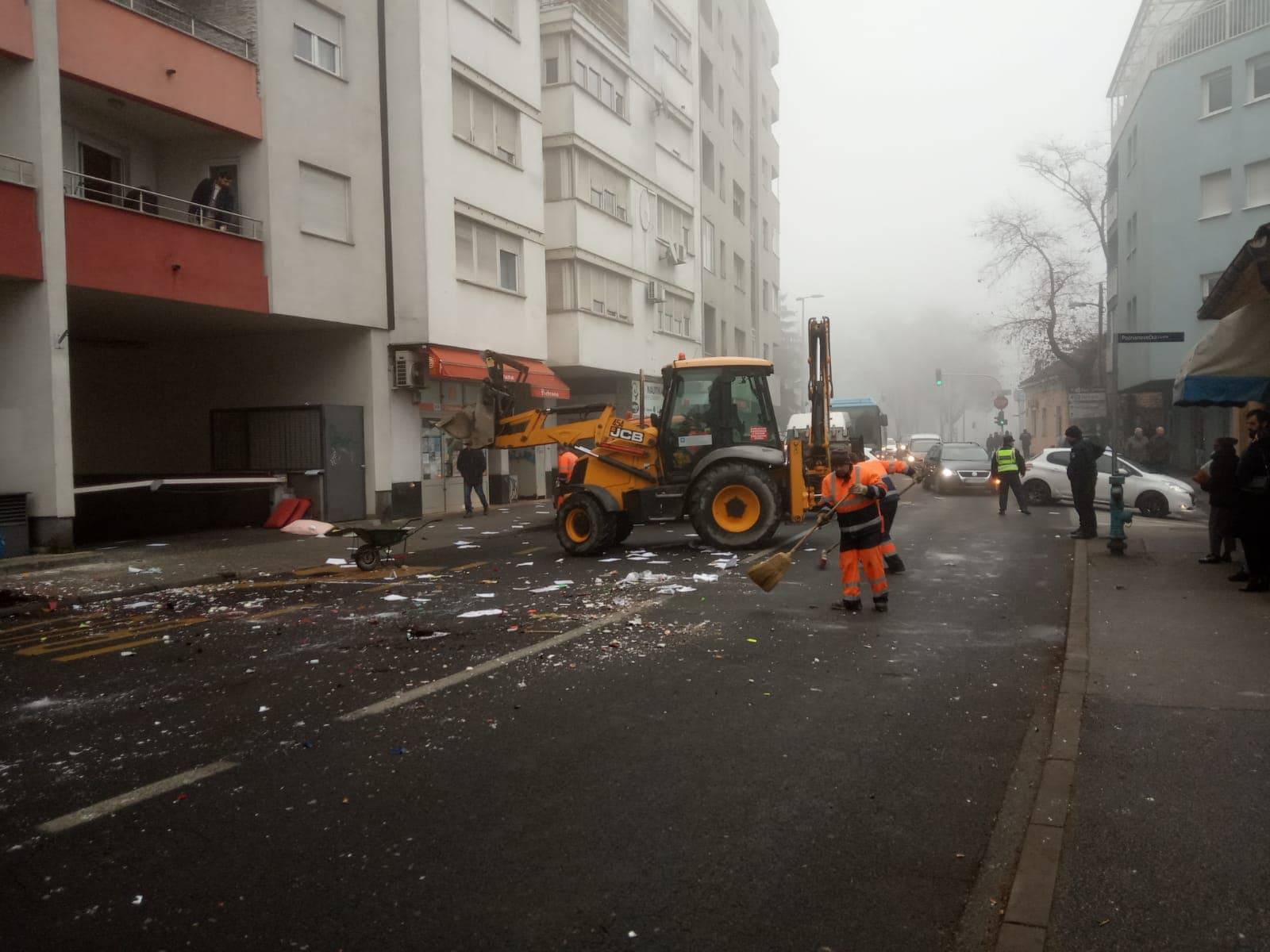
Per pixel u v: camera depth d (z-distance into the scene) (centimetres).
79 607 1005
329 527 1727
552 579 1116
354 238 1928
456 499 2256
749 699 597
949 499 2469
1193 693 569
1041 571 1135
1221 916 319
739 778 461
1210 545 1107
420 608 941
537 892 350
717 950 309
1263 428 937
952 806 425
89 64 1440
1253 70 2962
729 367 1384
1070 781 436
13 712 599
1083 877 348
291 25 1788
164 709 596
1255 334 1050
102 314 1700
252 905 342
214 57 1638
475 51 2203
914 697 597
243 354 2038
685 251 3419
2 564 1229
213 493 1850
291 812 427
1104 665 642
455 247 2125
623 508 1348
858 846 386
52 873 370
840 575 1113
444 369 2002
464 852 383
